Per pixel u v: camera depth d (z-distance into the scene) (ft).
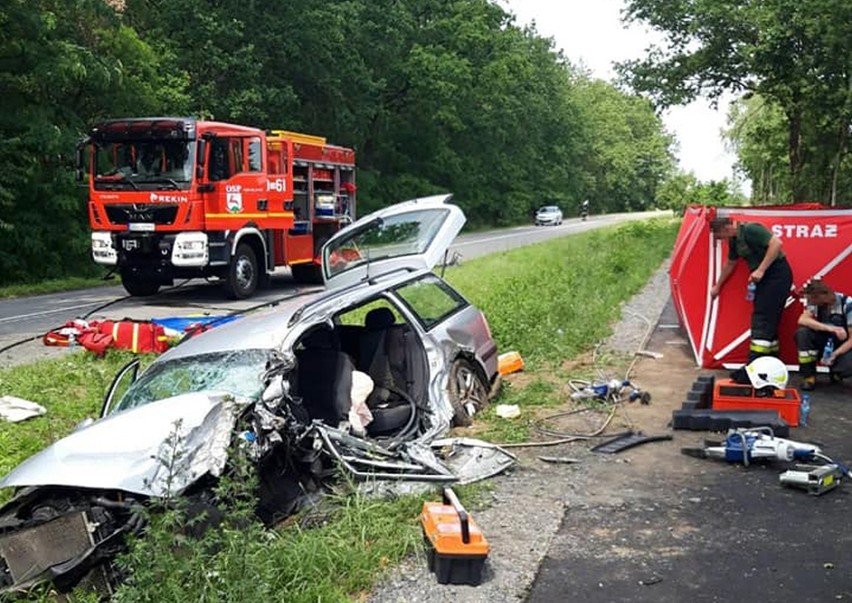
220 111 102.27
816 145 120.26
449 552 14.98
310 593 14.42
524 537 17.12
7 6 69.26
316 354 21.71
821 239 30.89
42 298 60.13
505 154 206.80
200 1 101.71
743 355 32.42
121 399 19.47
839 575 15.11
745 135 176.86
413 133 165.68
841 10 95.71
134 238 52.21
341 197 68.33
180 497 14.60
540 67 245.24
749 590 14.60
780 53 106.32
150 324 35.09
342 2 122.93
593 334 39.99
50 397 28.68
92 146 52.95
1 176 69.05
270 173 57.98
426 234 26.40
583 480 20.53
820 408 26.53
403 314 23.38
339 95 126.93
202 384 18.67
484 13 160.45
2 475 21.03
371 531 16.87
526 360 34.50
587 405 27.43
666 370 32.96
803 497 19.10
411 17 144.77
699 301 32.99
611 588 14.84
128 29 83.25
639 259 78.43
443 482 19.10
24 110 72.28
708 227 32.45
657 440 23.61
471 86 165.48
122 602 12.87
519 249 97.55
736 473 20.86
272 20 111.86
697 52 121.49
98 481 14.84
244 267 55.67
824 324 28.60
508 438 23.75
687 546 16.52
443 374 23.62
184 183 51.42
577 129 277.03
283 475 18.44
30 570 14.37
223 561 13.84
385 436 22.09
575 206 279.28
